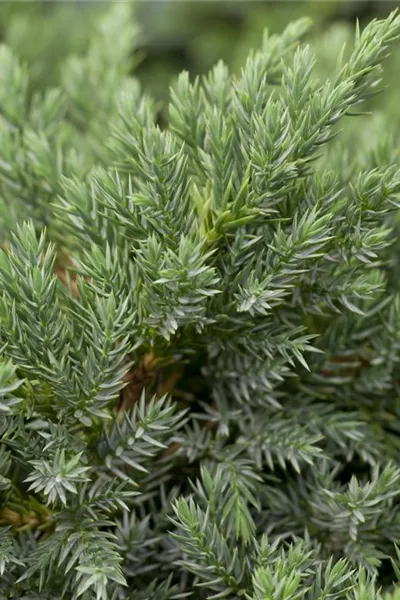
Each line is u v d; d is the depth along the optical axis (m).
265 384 0.32
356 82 0.31
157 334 0.32
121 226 0.32
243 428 0.33
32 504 0.32
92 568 0.30
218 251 0.32
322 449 0.33
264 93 0.32
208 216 0.32
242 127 0.32
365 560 0.32
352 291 0.32
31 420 0.32
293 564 0.30
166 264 0.31
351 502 0.31
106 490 0.31
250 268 0.32
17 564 0.31
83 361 0.31
